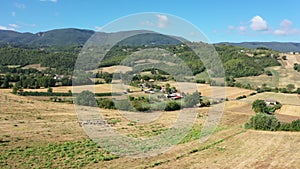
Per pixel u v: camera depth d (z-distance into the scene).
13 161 23.58
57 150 26.38
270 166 24.45
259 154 27.66
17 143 28.77
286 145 31.30
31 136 31.47
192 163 23.56
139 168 21.72
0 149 26.61
